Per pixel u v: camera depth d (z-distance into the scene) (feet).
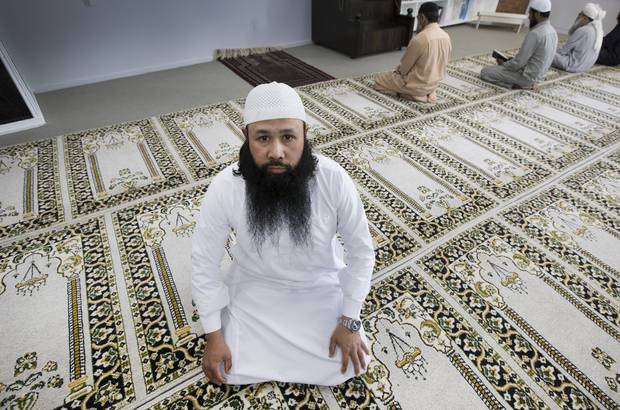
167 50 13.24
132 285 4.99
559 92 11.94
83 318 4.56
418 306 4.80
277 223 3.20
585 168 7.86
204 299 3.47
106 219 6.18
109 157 8.00
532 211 6.56
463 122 9.82
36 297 4.80
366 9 14.78
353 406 3.76
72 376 3.95
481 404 3.79
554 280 5.21
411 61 10.48
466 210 6.57
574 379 4.02
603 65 14.85
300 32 16.24
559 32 20.03
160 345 4.27
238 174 3.16
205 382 3.92
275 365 3.72
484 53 15.80
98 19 11.47
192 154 8.15
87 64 11.93
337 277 4.13
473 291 5.01
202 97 11.14
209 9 13.38
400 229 6.11
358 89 11.89
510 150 8.54
